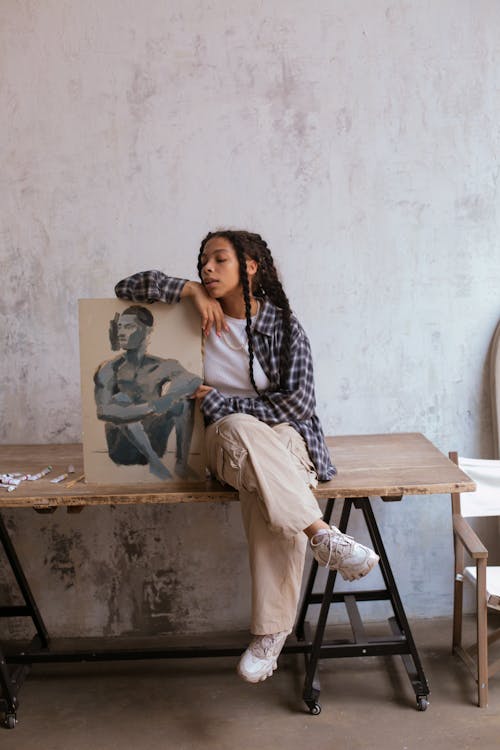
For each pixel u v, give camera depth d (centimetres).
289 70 330
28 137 329
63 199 332
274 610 267
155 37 327
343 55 331
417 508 357
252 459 256
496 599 285
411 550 360
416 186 338
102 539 352
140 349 283
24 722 293
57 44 326
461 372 350
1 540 330
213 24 327
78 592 355
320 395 348
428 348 348
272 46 329
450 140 337
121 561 354
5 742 280
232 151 332
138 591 356
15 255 335
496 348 343
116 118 329
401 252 341
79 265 336
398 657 330
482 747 268
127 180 332
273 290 288
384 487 270
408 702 296
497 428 348
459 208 340
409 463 301
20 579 330
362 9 330
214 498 270
